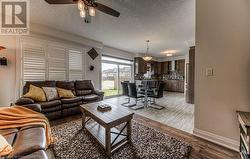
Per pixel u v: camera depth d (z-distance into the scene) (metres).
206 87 2.16
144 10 2.69
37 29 3.48
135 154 1.76
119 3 2.43
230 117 1.91
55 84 3.69
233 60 1.87
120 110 2.27
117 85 6.87
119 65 6.96
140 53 7.74
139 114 3.62
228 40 1.90
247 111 1.76
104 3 2.42
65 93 3.52
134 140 2.12
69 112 3.30
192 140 2.14
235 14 1.83
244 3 1.76
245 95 1.77
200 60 2.23
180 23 3.35
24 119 1.75
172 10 2.69
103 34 4.30
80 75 4.70
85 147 1.91
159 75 9.64
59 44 4.10
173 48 6.36
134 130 2.50
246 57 1.76
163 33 4.15
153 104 4.86
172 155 1.73
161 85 4.48
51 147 1.91
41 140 1.30
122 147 1.92
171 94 7.57
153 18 3.07
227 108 1.94
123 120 1.95
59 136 2.23
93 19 3.16
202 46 2.19
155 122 2.99
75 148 1.88
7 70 3.17
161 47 6.15
